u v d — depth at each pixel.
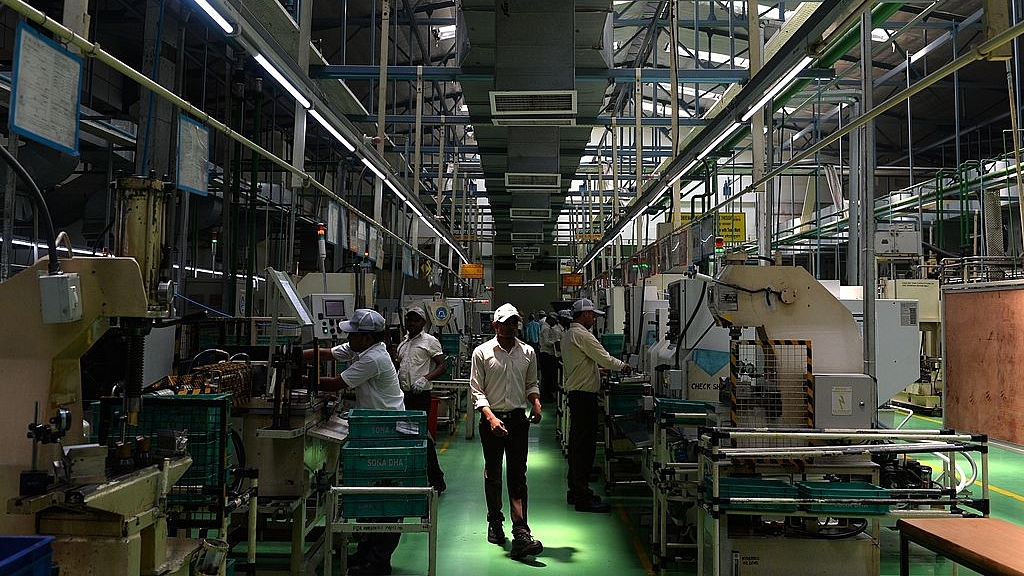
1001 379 4.61
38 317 2.08
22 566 1.50
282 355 3.75
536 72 6.46
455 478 6.51
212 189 8.98
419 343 6.14
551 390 11.98
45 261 2.11
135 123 7.99
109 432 2.46
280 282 3.88
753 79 4.25
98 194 8.41
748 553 3.56
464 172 14.69
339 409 4.79
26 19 1.93
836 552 3.56
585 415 5.46
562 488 6.17
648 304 6.81
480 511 5.42
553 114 7.02
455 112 13.41
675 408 4.13
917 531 2.50
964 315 5.01
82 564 2.03
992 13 2.45
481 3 6.14
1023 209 3.41
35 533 2.07
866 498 3.17
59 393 2.12
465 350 10.65
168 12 5.75
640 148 8.03
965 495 4.50
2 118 6.16
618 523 5.11
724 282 3.84
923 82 2.74
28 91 1.84
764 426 3.66
